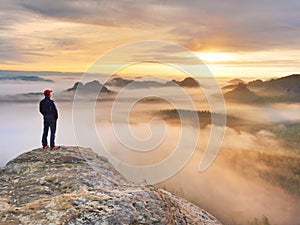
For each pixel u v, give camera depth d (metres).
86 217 9.38
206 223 11.75
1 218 9.45
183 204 12.91
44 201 10.52
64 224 9.03
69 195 10.71
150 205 11.00
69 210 9.66
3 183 13.27
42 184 12.85
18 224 9.09
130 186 13.19
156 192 12.23
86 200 10.33
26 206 10.19
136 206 10.55
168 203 11.65
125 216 9.79
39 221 9.20
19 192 12.17
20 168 14.91
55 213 9.58
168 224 10.31
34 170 14.65
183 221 10.91
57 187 12.54
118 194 11.23
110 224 9.30
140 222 9.84
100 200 10.38
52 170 14.44
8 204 10.98
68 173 13.95
